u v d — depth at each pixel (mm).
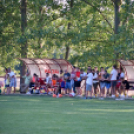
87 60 76625
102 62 76438
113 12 77625
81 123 31828
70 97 65875
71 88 68312
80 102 54562
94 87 66125
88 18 76812
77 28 76625
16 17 77812
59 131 27469
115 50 73438
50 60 72375
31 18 77688
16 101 56094
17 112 40344
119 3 75125
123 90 63219
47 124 31094
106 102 54844
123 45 73062
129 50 73125
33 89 78750
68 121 33094
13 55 78812
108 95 68500
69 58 80375
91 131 27594
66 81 68250
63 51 83750
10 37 78188
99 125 30750
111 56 75750
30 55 80688
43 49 77750
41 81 73625
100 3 76625
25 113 39375
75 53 78000
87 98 63312
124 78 63969
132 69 69250
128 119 34812
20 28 78125
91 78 61688
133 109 44375
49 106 47781
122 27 73000
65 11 76688
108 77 67500
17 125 30406
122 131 27750
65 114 38594
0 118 34969
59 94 65688
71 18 76688
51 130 27891
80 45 76625
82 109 43969
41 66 76188
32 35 76375
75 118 35281
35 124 31047
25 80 74500
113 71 64875
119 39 73312
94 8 76625
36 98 62938
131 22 73750
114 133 26859
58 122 32375
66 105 49312
